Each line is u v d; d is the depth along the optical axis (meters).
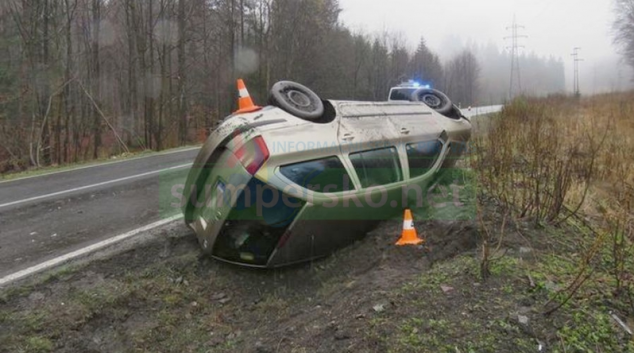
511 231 3.75
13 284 3.57
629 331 2.43
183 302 3.64
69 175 9.12
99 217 5.53
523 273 3.03
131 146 24.69
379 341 2.48
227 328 3.39
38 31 19.55
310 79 40.38
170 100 25.31
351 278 3.65
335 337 2.63
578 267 3.16
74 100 22.08
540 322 2.51
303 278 3.88
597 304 2.67
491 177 4.58
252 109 4.26
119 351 3.10
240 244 3.83
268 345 2.87
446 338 2.44
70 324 3.16
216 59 33.19
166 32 24.34
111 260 4.08
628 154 6.17
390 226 4.21
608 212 4.00
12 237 4.80
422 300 2.81
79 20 22.89
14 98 19.50
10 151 19.02
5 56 19.94
